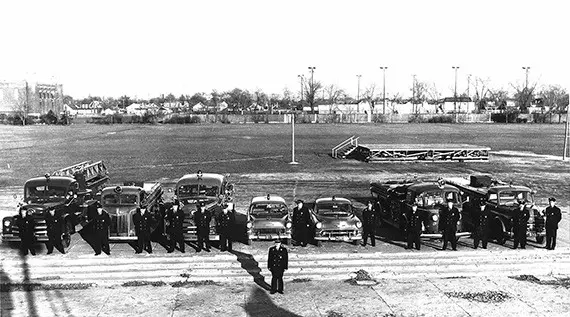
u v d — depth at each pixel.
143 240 20.36
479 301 16.50
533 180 38.06
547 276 18.83
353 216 21.77
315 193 32.94
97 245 20.41
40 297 16.98
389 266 19.38
